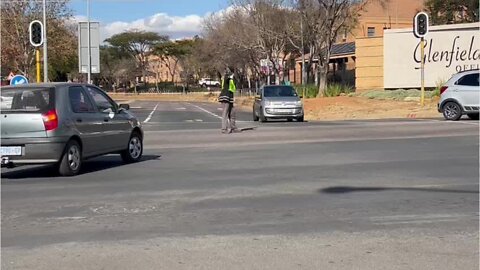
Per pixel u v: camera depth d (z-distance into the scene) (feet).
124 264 19.60
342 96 131.13
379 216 25.85
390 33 128.77
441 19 195.31
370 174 37.11
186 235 23.18
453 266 18.99
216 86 383.24
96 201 29.94
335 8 137.18
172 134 67.10
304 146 54.13
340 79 205.77
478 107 74.18
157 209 27.89
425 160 42.96
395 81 129.18
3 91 38.29
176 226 24.62
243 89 271.49
